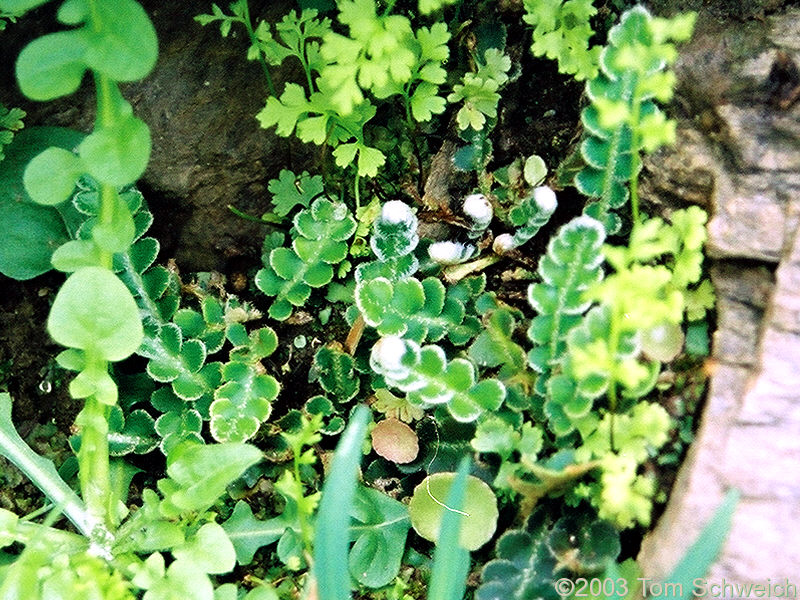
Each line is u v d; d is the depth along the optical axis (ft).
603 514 0.64
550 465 0.66
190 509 0.70
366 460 0.79
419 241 0.81
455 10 0.82
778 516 0.59
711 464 0.62
